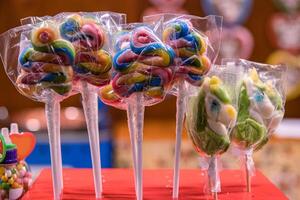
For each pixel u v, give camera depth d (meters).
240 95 0.98
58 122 0.98
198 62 0.94
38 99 0.95
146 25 0.96
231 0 2.02
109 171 1.11
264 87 0.99
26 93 0.95
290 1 2.04
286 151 1.78
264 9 2.05
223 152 0.95
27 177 1.00
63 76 0.93
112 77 0.94
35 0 2.03
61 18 0.95
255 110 0.98
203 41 0.95
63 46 0.92
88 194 0.99
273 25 2.05
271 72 1.02
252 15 2.05
